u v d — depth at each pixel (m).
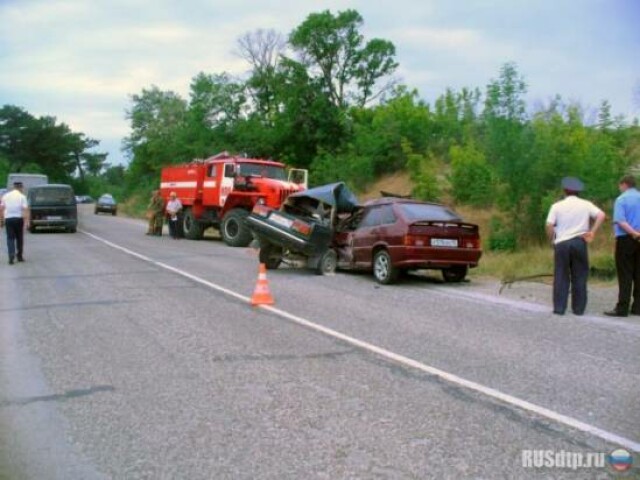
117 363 6.76
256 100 47.44
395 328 8.54
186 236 24.55
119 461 4.39
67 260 16.38
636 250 9.52
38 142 113.75
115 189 108.94
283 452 4.51
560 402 5.54
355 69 44.22
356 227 14.21
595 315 9.68
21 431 4.93
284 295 11.24
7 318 9.09
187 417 5.19
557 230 9.78
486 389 5.88
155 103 63.91
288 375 6.32
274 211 14.66
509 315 9.59
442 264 12.69
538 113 18.92
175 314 9.36
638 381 6.16
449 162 27.53
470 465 4.29
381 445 4.62
